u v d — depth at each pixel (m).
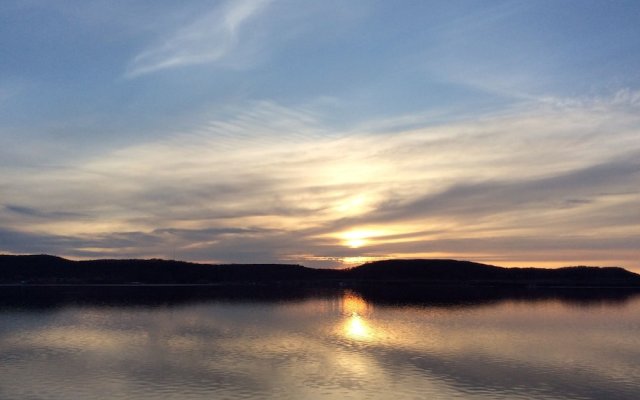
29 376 37.44
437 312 78.94
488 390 34.62
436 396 33.25
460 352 46.06
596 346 49.94
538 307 88.44
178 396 32.69
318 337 53.19
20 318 69.25
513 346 49.41
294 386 34.75
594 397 33.53
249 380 36.12
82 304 88.25
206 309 81.19
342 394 33.31
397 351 46.00
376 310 81.06
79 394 33.25
